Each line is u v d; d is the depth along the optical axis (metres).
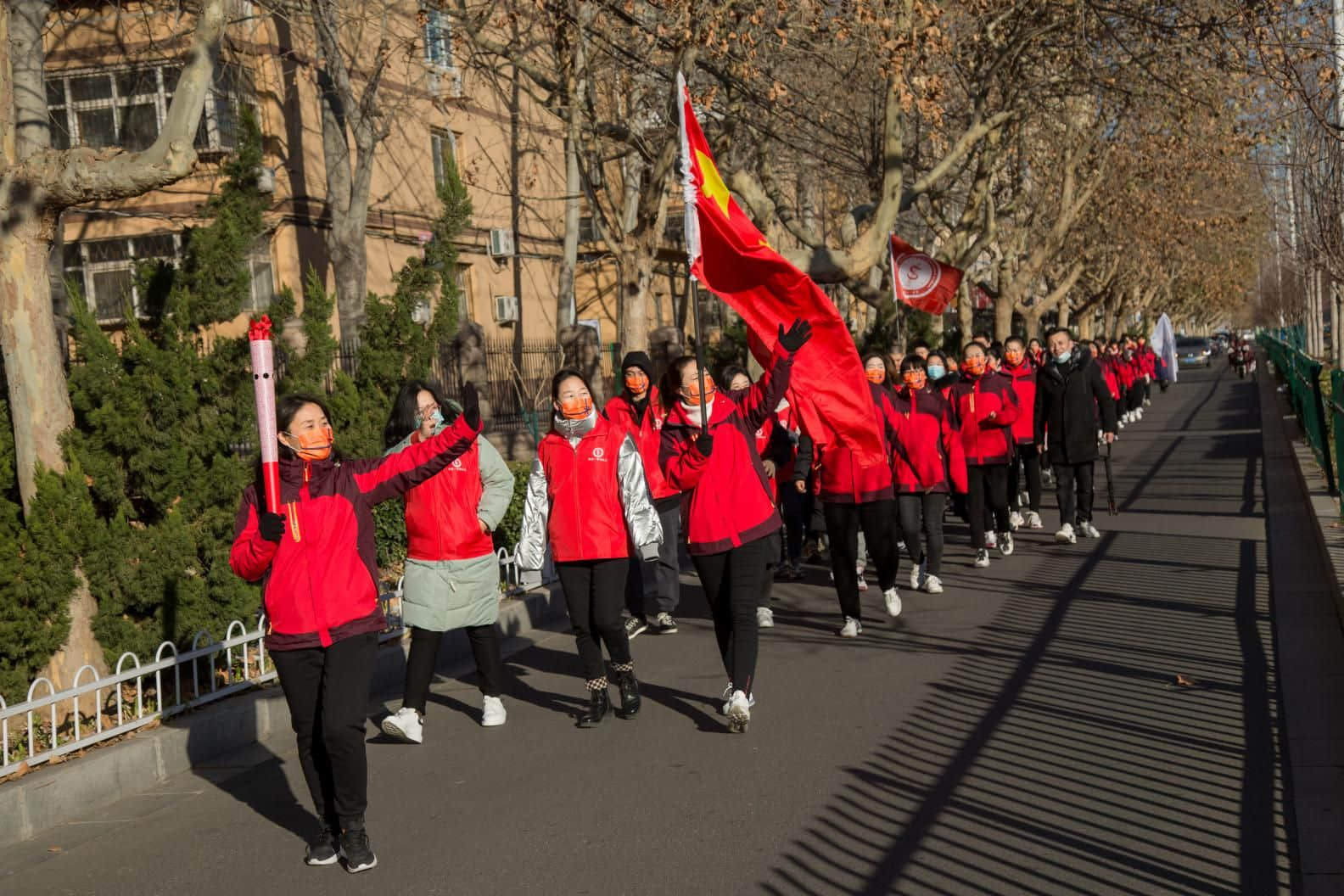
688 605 11.30
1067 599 10.15
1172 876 4.68
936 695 7.47
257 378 4.99
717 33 15.55
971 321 35.97
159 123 20.92
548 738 7.14
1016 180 29.75
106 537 8.05
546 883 4.96
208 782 6.74
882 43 15.99
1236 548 12.09
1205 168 29.48
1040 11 20.72
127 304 8.93
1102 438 13.78
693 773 6.27
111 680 6.82
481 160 29.08
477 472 7.29
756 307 8.16
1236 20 18.45
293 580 5.21
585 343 24.77
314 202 23.22
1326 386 17.12
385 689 8.77
